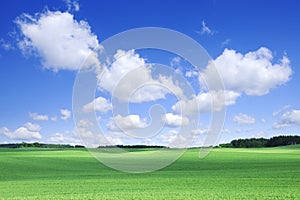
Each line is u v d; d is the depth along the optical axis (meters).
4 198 14.93
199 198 14.30
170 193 15.78
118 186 19.17
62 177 25.75
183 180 21.56
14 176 28.22
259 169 29.34
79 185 19.97
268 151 63.44
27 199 14.57
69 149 70.25
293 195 14.88
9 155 51.44
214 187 18.08
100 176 25.62
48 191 17.55
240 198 14.28
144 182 20.88
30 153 57.28
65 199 14.49
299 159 41.00
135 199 14.20
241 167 32.16
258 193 15.55
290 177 22.11
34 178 25.88
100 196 15.10
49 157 45.88
